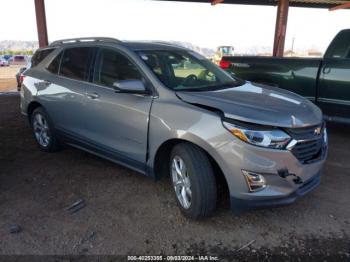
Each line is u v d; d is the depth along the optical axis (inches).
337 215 138.3
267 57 272.4
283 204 120.6
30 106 213.9
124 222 132.7
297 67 251.0
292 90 257.0
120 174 178.5
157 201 149.5
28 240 121.3
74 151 214.8
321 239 122.0
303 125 123.6
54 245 118.5
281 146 117.4
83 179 172.2
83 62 177.9
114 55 163.3
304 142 123.7
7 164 193.3
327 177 175.0
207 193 124.7
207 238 122.6
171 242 120.4
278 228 129.1
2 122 296.2
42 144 212.4
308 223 132.4
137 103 144.9
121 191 159.0
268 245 118.8
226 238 122.7
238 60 291.1
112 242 120.3
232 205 123.0
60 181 170.1
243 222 132.7
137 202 148.6
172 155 136.0
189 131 124.6
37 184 166.9
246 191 117.7
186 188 131.4
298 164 121.0
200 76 162.1
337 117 236.4
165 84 143.3
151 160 142.6
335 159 200.5
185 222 132.6
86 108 169.9
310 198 152.6
